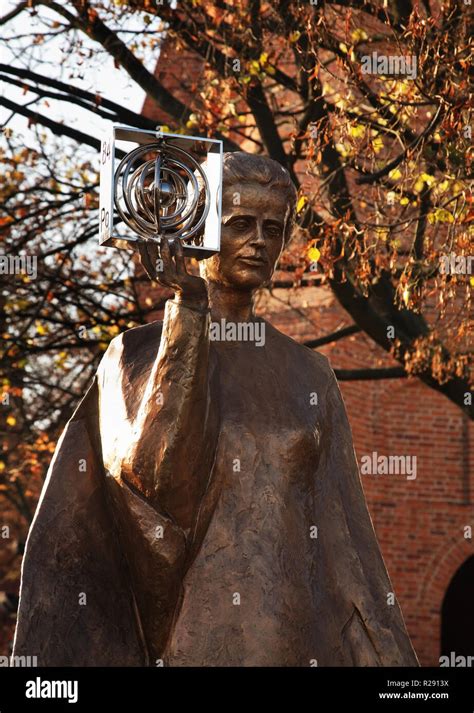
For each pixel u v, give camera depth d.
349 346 23.41
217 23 14.48
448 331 15.32
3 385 18.05
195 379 5.42
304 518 5.93
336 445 6.23
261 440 5.88
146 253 5.41
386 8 12.96
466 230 12.73
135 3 14.88
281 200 6.06
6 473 23.64
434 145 13.89
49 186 18.58
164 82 18.86
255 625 5.64
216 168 5.63
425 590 25.02
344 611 5.92
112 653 5.73
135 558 5.63
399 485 25.20
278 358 6.21
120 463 5.57
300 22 13.84
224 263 6.05
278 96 19.39
